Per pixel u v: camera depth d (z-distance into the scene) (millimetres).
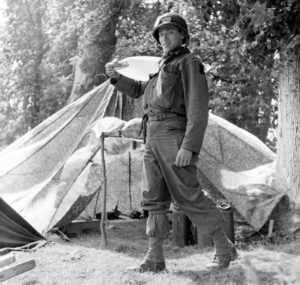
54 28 14742
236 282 3547
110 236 6086
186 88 3729
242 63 6707
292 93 5234
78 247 5281
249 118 10375
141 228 6684
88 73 12227
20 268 2906
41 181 6367
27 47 16391
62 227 6125
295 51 5133
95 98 6738
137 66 4992
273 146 11070
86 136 6500
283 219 5195
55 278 3891
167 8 8945
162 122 3797
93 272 4051
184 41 3973
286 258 4254
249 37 5043
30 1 16297
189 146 3621
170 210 5559
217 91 9414
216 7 5254
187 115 3689
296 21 4867
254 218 5270
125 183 7527
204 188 6082
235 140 6180
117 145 6211
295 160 5215
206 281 3615
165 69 3807
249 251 4668
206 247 5059
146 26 12055
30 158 6496
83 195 6102
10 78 16703
